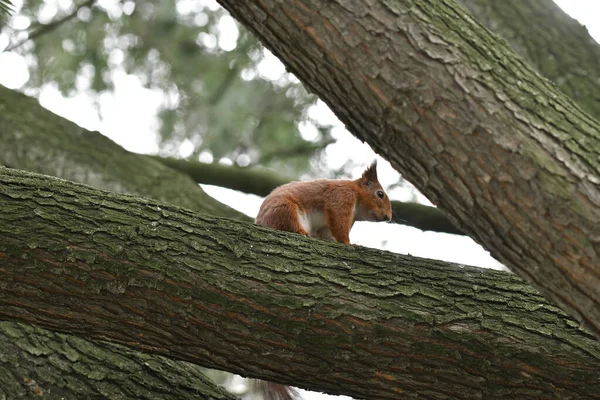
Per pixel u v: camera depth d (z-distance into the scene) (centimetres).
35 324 618
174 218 642
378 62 525
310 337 601
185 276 602
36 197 623
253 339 602
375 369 605
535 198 493
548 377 603
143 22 1338
